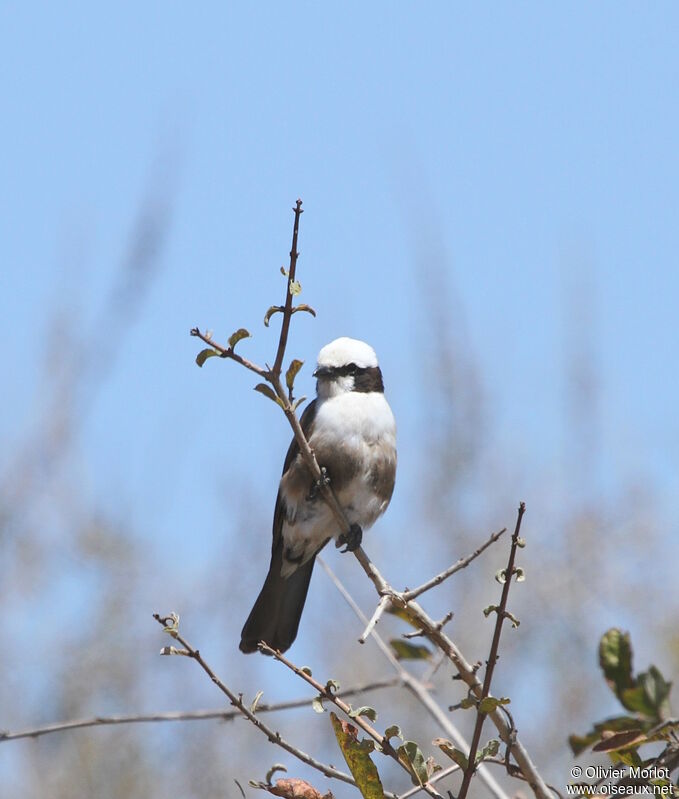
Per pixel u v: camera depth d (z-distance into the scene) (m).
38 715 15.45
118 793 14.63
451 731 8.66
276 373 7.86
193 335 7.75
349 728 7.11
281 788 7.05
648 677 7.29
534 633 15.38
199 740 14.98
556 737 14.31
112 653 15.65
